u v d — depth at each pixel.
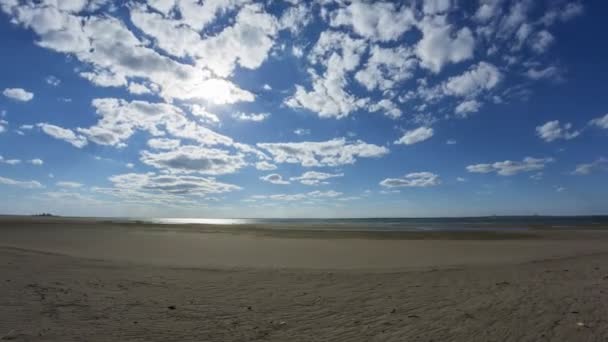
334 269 12.76
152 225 62.72
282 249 20.92
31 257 14.66
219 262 14.90
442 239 29.00
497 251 19.17
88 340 5.15
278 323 6.14
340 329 5.76
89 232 36.03
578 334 5.08
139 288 9.05
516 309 6.57
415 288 9.09
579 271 11.27
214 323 6.12
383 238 30.59
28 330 5.54
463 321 5.96
